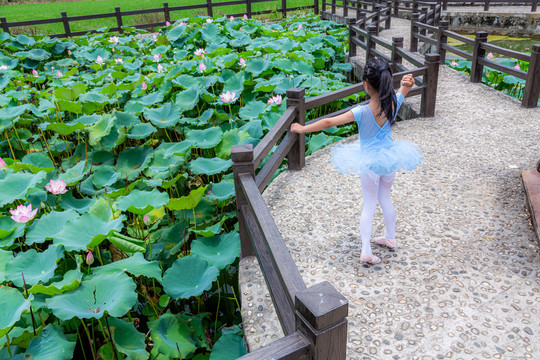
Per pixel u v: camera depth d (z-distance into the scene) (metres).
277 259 1.82
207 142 4.58
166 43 10.94
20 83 7.79
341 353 1.40
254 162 2.87
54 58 10.72
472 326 2.26
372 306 2.45
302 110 4.18
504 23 15.15
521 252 2.82
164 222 4.13
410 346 2.16
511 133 4.87
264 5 22.52
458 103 6.10
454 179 3.89
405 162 2.52
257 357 1.31
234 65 7.47
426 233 3.11
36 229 3.31
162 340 2.70
